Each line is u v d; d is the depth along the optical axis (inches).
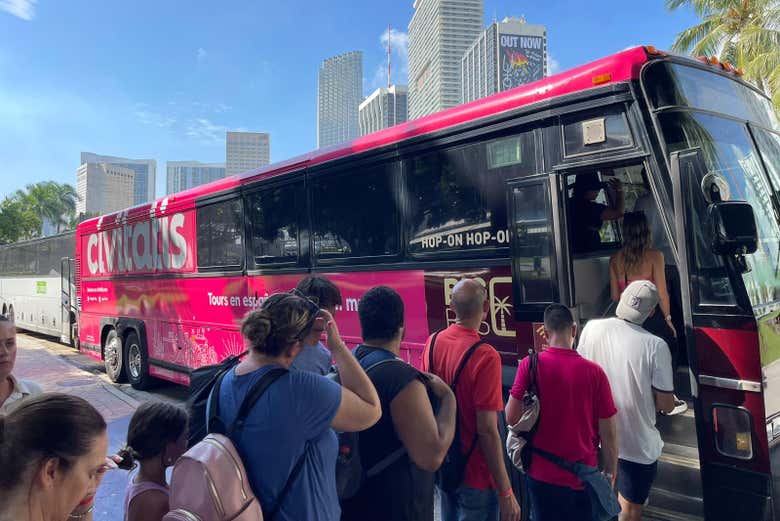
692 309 118.9
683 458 139.5
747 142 155.5
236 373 80.0
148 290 360.2
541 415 109.2
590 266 170.1
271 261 249.9
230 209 280.7
